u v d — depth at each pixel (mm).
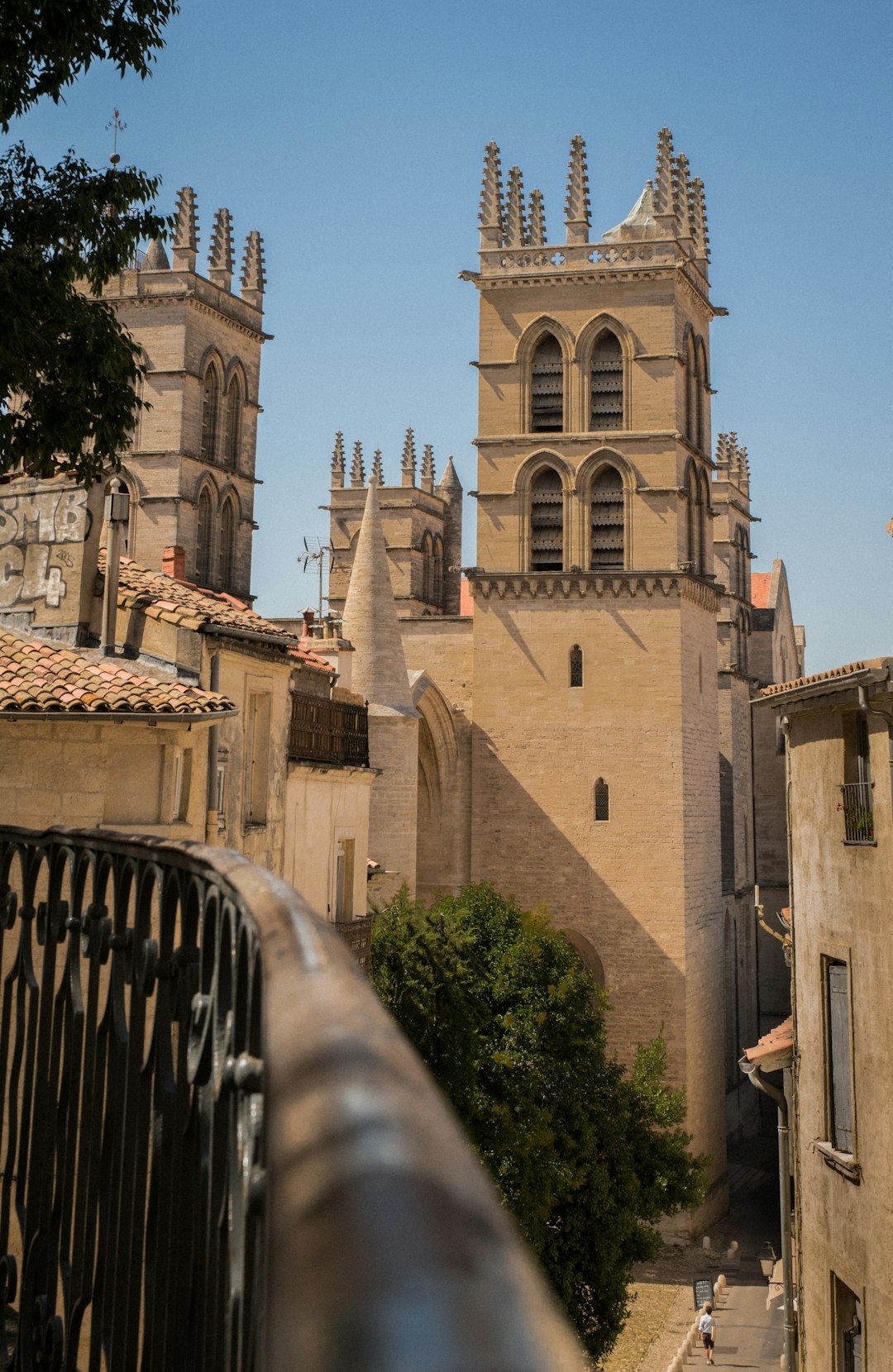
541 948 43219
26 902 7293
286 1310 1114
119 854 5691
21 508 25297
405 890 40594
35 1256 6496
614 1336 41156
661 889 65625
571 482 68188
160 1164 4695
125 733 21344
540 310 69125
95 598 25281
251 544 83500
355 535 104375
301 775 32969
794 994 25672
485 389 69438
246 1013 3293
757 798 92688
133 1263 4973
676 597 66812
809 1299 23703
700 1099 65812
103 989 14828
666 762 66250
